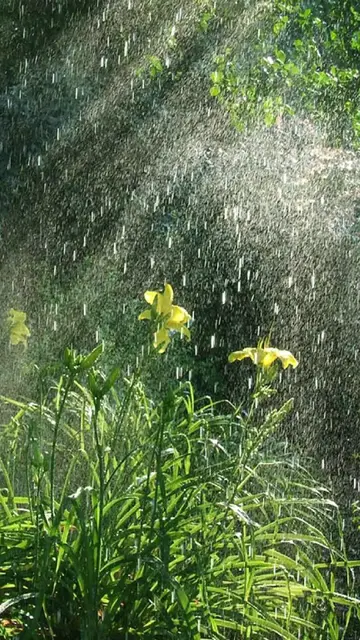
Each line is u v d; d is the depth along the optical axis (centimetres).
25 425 363
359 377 893
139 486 315
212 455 382
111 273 970
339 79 956
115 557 294
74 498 289
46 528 288
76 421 407
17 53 1170
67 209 1125
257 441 331
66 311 920
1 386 651
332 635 335
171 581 281
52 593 290
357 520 551
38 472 296
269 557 339
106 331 854
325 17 966
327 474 728
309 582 362
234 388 894
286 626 326
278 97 891
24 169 1145
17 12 1148
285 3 927
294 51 923
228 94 916
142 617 298
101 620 302
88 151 1150
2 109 1156
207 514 322
